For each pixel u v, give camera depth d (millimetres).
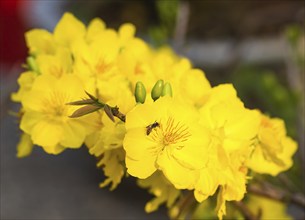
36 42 404
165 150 317
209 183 324
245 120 346
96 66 372
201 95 356
